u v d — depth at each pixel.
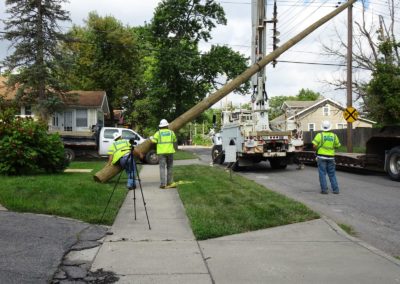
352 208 9.67
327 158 11.62
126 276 5.24
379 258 5.96
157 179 14.42
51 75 28.08
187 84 44.38
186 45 44.59
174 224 7.85
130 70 51.00
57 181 11.16
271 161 18.92
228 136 19.16
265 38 17.91
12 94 33.72
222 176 14.62
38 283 4.86
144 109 51.12
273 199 9.93
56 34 27.86
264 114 17.94
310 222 7.97
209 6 43.94
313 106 60.22
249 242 6.75
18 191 9.42
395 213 9.12
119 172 12.31
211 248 6.41
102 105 36.50
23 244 6.14
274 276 5.27
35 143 12.71
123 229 7.43
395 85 23.44
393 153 14.22
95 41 47.41
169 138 12.27
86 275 5.25
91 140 23.23
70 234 6.82
